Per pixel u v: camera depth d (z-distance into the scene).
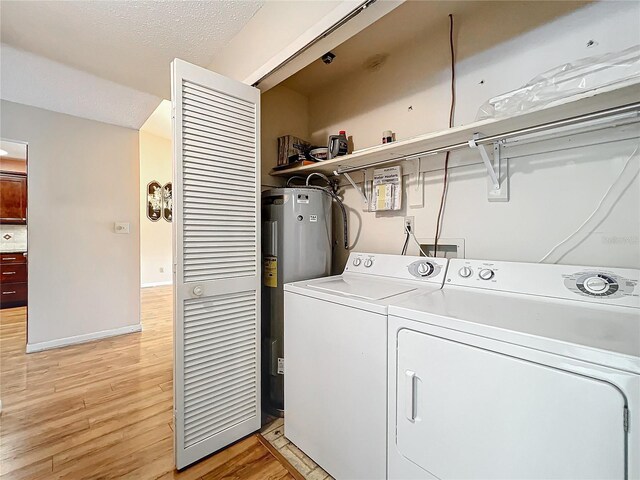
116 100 2.71
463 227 1.60
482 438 0.87
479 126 1.23
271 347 1.89
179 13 1.63
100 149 3.20
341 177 2.21
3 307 4.33
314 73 2.14
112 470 1.38
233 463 1.44
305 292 1.47
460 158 1.60
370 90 2.04
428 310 1.03
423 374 1.01
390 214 1.93
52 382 2.22
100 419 1.76
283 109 2.32
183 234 1.38
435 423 0.98
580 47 1.24
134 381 2.24
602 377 0.69
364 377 1.20
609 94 0.93
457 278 1.43
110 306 3.26
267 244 1.90
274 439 1.62
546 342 0.77
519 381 0.81
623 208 1.15
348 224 2.19
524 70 1.39
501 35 1.46
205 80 1.45
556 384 0.75
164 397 2.01
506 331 0.83
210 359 1.48
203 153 1.45
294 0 1.41
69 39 1.84
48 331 2.89
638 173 1.12
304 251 1.86
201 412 1.45
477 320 0.91
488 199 1.50
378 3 1.10
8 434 1.62
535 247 1.36
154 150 6.22
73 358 2.66
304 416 1.48
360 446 1.21
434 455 0.98
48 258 2.90
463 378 0.91
